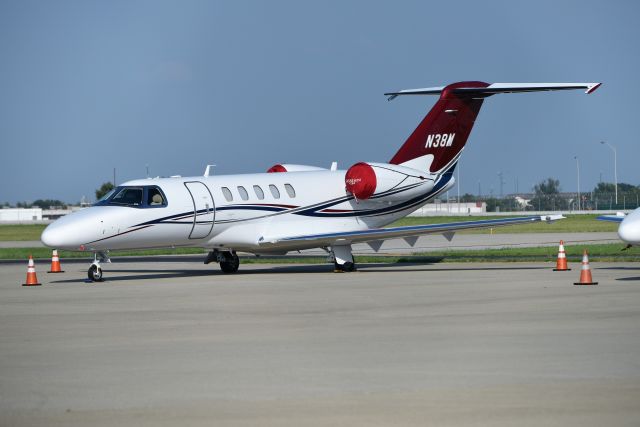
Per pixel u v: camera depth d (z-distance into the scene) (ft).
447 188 192.34
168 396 59.77
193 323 95.55
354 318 97.35
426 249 266.16
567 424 50.70
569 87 168.45
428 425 51.11
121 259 241.14
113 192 161.48
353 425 51.44
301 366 69.36
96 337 86.38
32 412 55.93
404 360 71.10
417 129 187.73
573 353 72.64
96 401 58.65
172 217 162.20
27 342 84.02
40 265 219.82
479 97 189.37
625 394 57.98
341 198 183.42
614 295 116.06
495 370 66.33
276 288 136.26
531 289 126.11
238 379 64.85
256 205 173.06
